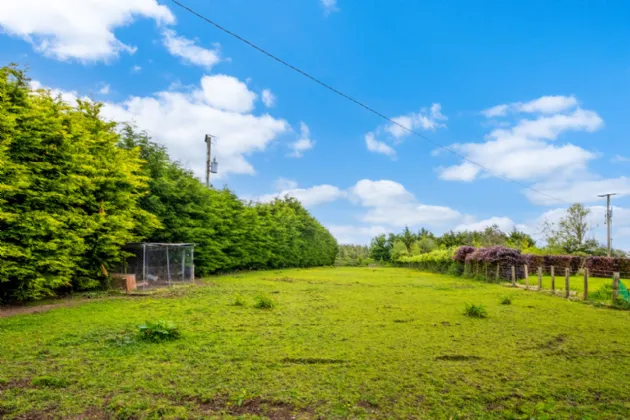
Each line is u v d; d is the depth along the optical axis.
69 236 9.65
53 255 9.24
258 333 6.21
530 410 3.42
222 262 21.06
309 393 3.71
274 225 30.23
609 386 4.05
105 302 9.55
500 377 4.27
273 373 4.26
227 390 3.74
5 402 3.38
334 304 9.80
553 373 4.44
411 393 3.76
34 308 8.42
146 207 14.84
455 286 16.23
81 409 3.29
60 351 4.95
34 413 3.21
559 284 17.03
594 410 3.45
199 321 7.16
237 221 23.22
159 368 4.35
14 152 8.52
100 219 10.76
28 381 3.90
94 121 11.77
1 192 7.79
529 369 4.57
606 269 22.42
